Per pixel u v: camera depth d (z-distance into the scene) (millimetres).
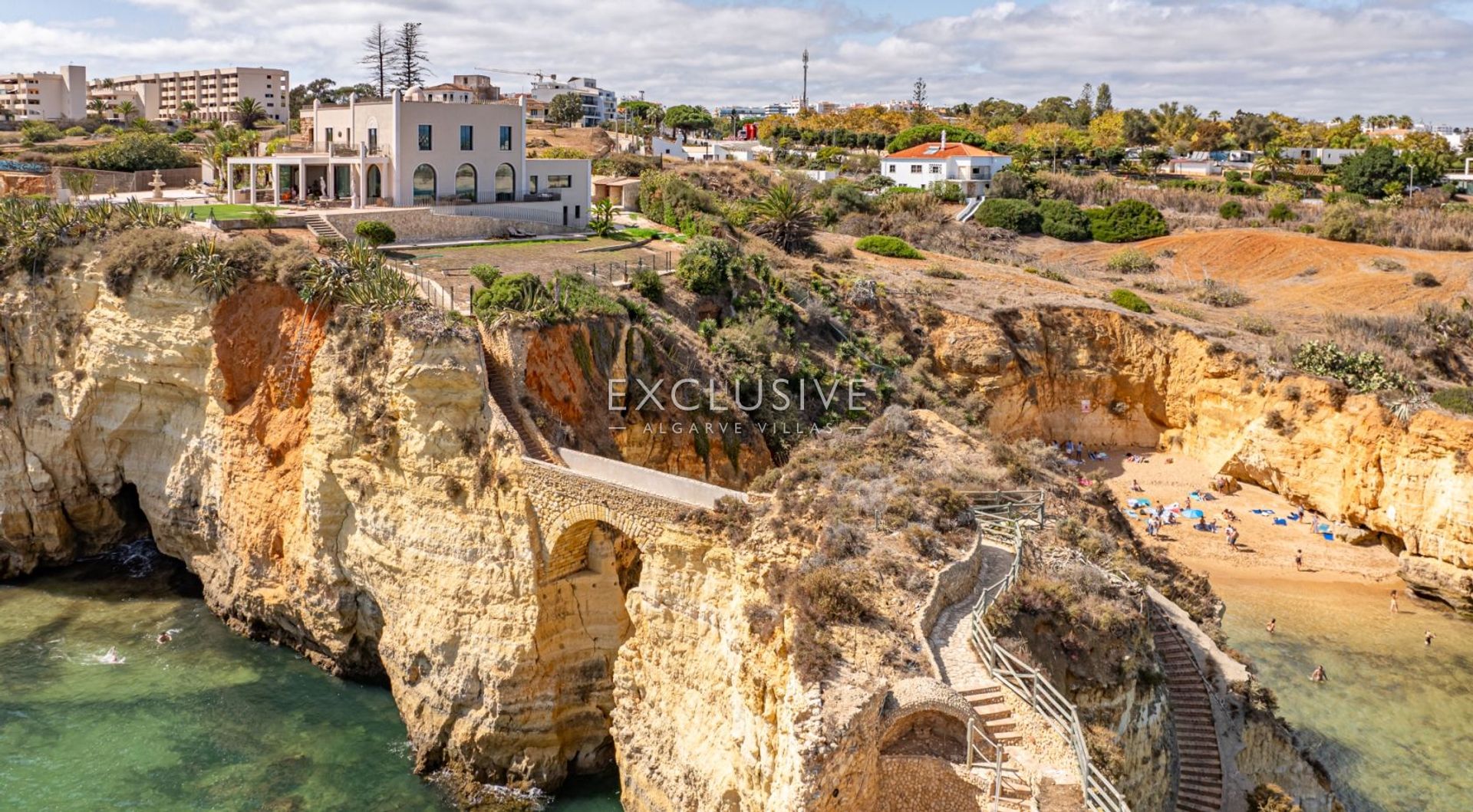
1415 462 70812
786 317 73500
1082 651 37312
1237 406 85188
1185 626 46688
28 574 60500
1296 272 117000
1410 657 59062
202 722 47562
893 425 53031
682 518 40125
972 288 97250
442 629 46531
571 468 45312
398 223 77875
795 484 42438
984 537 42344
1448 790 46594
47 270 59938
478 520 46219
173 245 56656
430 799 43906
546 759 45281
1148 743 38344
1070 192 154250
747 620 36656
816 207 133125
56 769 43688
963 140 182125
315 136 91250
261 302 54719
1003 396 86438
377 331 49500
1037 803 28531
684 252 76125
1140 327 90875
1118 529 55719
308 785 43906
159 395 57625
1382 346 88312
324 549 51094
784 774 31859
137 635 54531
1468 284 106375
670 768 40438
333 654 51719
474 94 125500
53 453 59531
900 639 33562
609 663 46094
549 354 51625
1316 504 78812
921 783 30484
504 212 86438
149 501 59125
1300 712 52781
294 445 52750
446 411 47000
